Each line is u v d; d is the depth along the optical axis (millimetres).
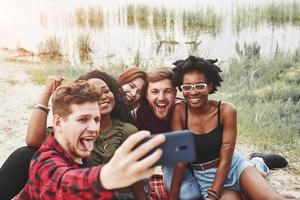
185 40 4117
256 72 3564
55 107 929
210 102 1634
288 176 2244
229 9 4090
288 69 3580
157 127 1706
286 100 3160
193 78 1549
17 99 3432
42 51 4414
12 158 1410
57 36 4410
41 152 904
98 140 1470
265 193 1552
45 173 810
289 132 2744
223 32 4098
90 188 625
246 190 1620
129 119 1590
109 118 1504
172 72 1676
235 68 3619
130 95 1666
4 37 4520
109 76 1540
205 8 4156
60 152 917
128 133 1510
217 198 1566
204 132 1614
